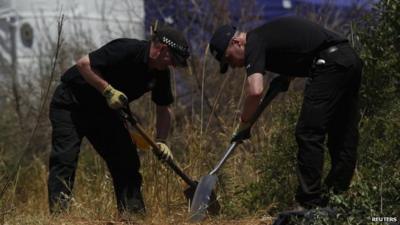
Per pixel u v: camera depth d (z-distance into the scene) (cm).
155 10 3350
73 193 2080
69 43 3244
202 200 1834
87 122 1953
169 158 1933
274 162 2066
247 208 1989
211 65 2936
